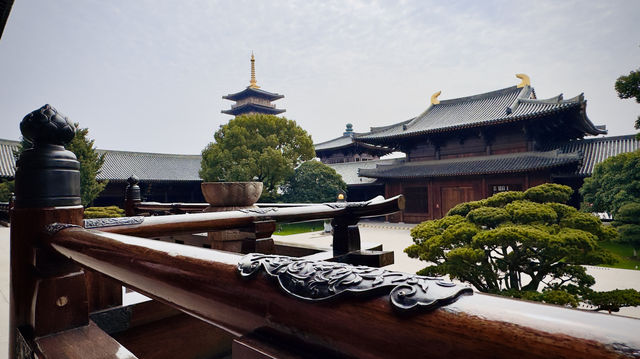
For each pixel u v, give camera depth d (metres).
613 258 6.08
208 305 0.50
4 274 6.50
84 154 21.52
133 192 3.90
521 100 25.19
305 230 25.28
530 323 0.25
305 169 29.84
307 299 0.37
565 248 6.00
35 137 1.07
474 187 23.52
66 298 1.02
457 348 0.26
